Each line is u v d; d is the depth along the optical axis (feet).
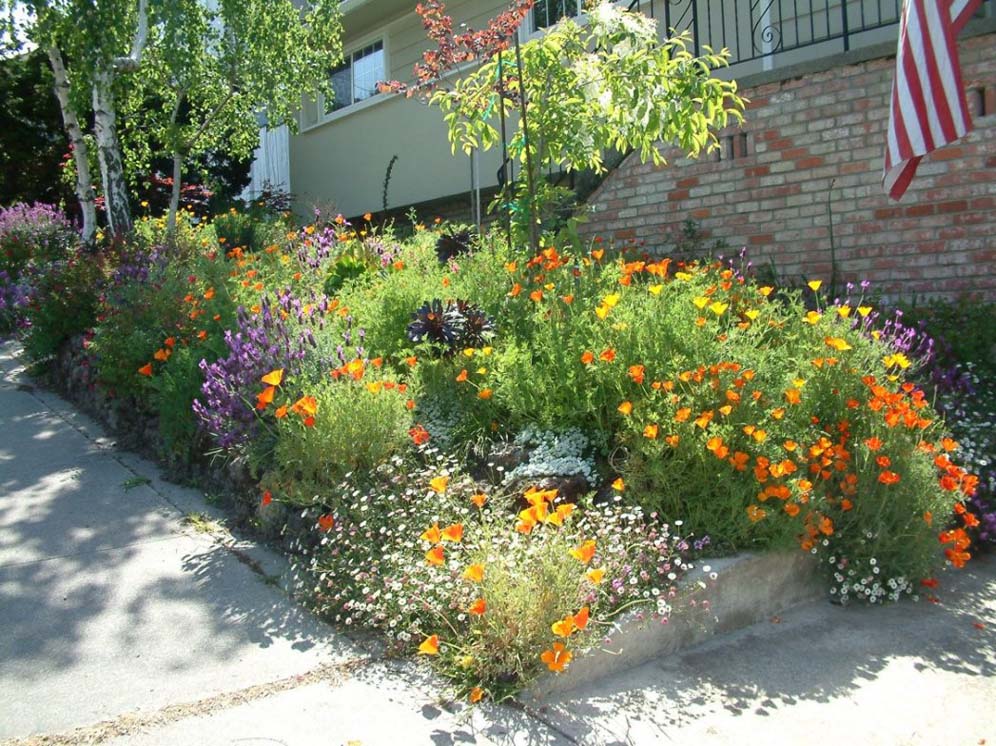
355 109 45.21
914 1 16.80
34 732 9.50
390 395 14.60
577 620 9.78
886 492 13.19
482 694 10.25
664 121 20.22
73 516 15.62
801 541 12.67
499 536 12.30
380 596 11.66
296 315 17.46
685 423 12.98
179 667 10.88
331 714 9.91
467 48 19.94
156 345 19.21
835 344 14.07
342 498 13.37
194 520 15.31
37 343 23.91
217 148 48.52
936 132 16.78
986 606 13.29
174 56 34.14
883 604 13.33
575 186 26.91
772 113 22.86
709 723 9.98
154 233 33.96
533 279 18.03
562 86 20.57
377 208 44.21
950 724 10.07
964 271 20.21
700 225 24.26
